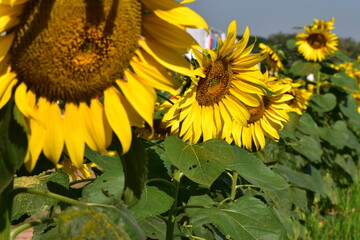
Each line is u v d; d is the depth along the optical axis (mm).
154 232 960
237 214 891
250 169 949
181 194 1012
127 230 535
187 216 986
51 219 576
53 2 537
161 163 894
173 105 880
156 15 567
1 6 509
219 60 900
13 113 516
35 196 780
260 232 874
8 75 535
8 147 509
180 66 580
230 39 875
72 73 552
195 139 873
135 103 566
